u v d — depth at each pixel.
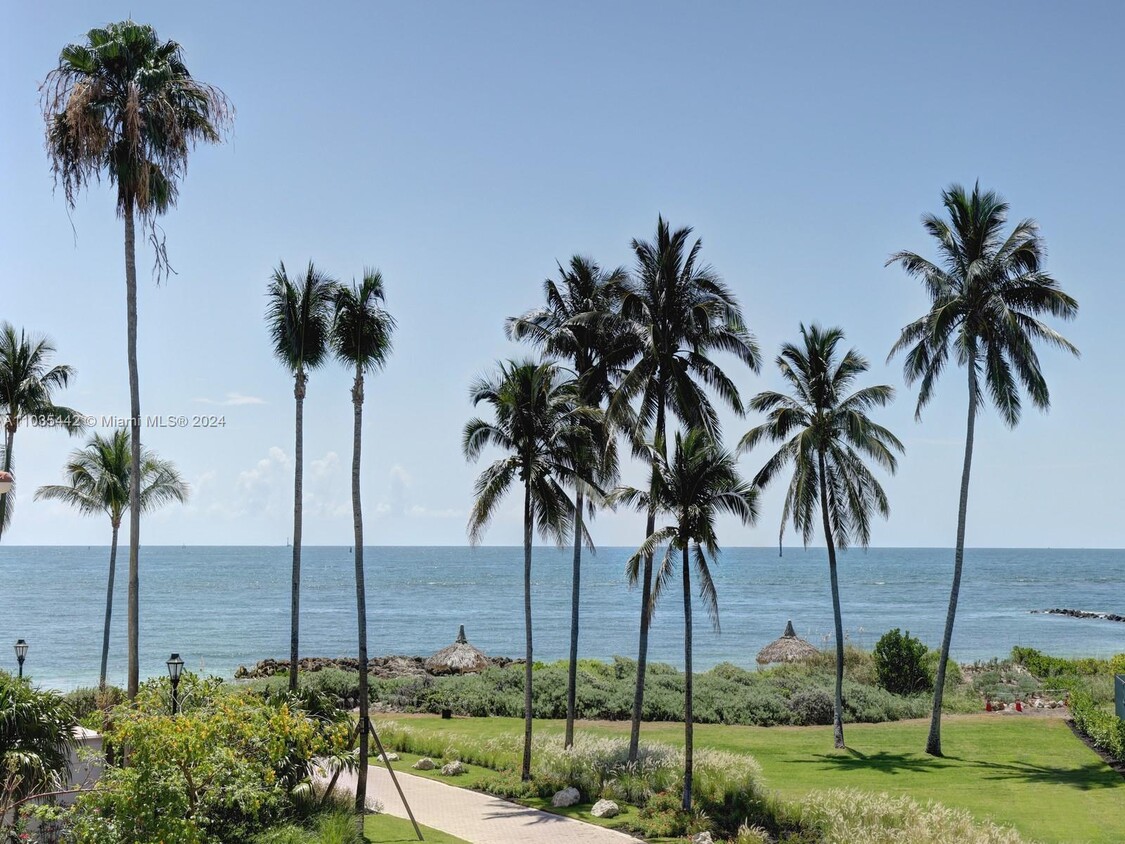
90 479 41.94
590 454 30.39
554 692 44.25
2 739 17.86
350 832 21.00
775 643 58.84
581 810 26.09
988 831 21.62
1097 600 152.12
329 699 24.25
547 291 34.00
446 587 179.00
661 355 30.03
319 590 164.00
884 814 23.14
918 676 48.34
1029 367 31.80
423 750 34.34
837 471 35.50
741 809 25.02
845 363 34.84
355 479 25.59
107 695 33.50
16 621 100.88
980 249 32.69
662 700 43.41
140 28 26.22
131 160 25.77
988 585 194.38
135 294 27.05
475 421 29.23
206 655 75.62
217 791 18.66
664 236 30.36
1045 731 37.34
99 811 17.81
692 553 26.55
